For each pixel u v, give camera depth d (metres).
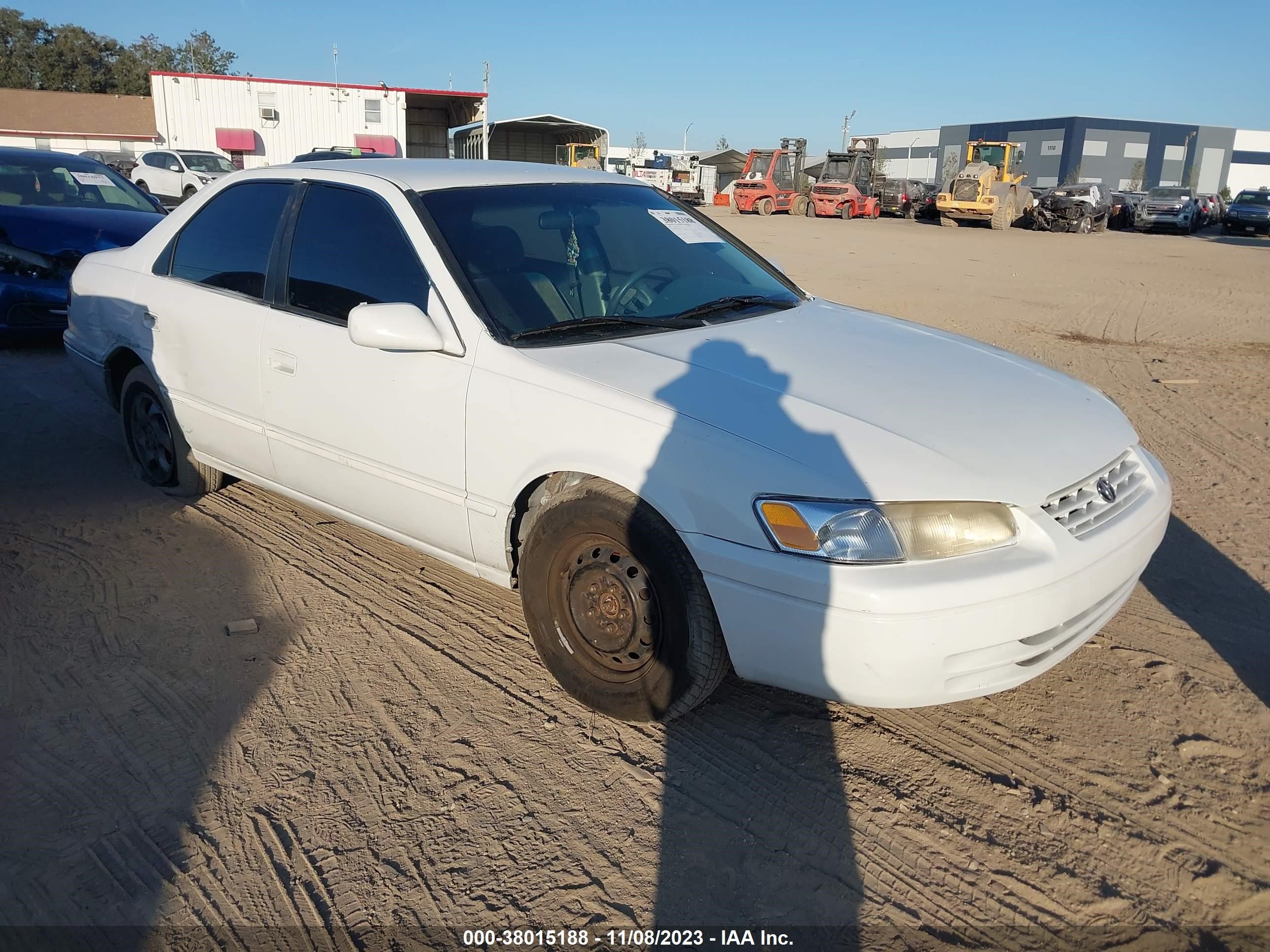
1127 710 3.09
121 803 2.60
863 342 3.38
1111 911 2.29
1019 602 2.45
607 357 3.00
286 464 3.83
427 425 3.21
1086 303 13.01
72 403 6.29
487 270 3.27
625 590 2.82
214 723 2.96
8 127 46.22
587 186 3.95
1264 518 4.72
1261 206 34.09
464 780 2.72
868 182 41.50
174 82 35.47
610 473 2.74
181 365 4.19
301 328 3.61
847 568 2.42
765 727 3.00
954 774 2.77
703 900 2.31
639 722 2.97
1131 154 77.62
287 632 3.50
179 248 4.34
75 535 4.26
